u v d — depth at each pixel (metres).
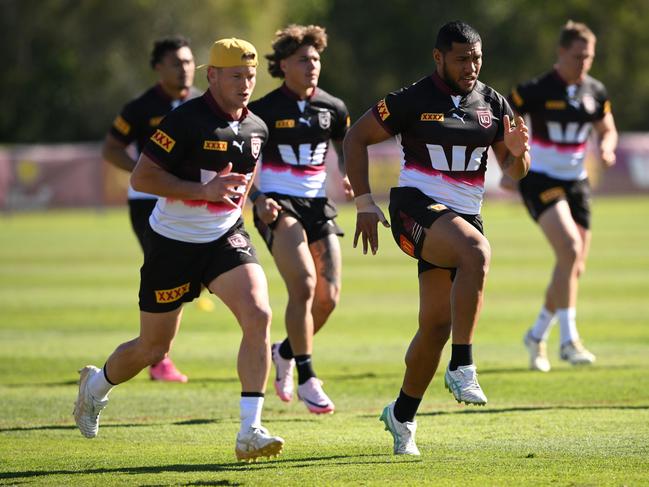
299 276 29.03
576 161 37.25
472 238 21.11
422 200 22.30
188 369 35.91
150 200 35.19
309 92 30.70
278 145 30.44
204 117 21.98
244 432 20.75
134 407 29.30
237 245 22.22
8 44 173.12
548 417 26.95
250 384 21.03
